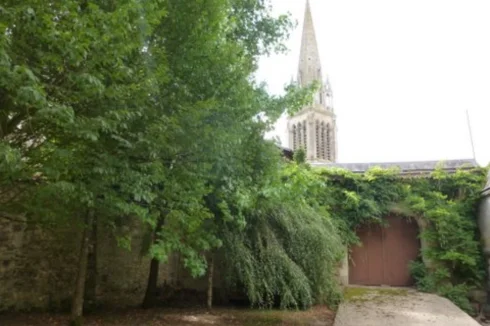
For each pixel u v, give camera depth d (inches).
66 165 150.8
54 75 142.5
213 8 176.6
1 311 246.4
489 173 386.0
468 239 377.7
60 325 230.4
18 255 259.1
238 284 305.1
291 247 293.0
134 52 158.4
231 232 272.7
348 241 401.4
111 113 139.3
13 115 170.6
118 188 178.1
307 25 1764.3
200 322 260.5
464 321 241.9
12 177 155.9
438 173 409.7
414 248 417.4
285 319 274.5
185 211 188.5
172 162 185.9
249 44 248.5
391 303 307.1
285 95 236.4
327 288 306.3
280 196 242.2
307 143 1541.6
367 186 416.5
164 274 360.2
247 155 229.0
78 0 142.3
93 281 297.4
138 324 247.6
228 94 193.0
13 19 118.1
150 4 141.6
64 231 285.1
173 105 172.2
